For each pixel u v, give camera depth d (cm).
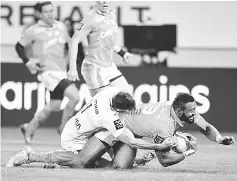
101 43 3469
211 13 5503
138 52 5375
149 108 2650
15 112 5409
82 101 5225
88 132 2720
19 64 5381
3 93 5400
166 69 5400
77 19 5300
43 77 4069
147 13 5434
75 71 3459
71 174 2525
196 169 2839
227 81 5434
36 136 4700
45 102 5378
